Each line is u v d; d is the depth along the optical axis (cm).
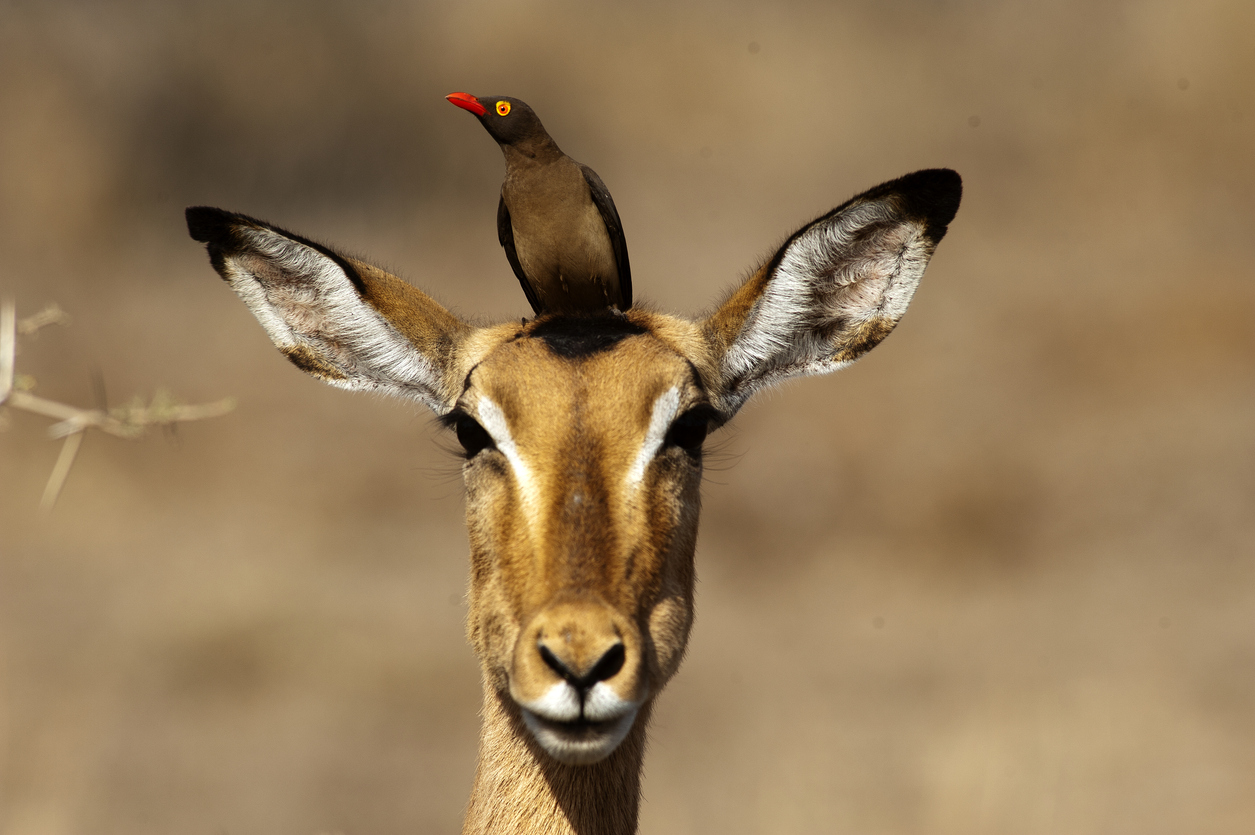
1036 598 3353
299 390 4259
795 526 3656
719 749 2708
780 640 3206
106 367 4278
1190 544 3497
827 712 2828
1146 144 5891
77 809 2425
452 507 3778
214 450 3981
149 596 3231
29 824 2325
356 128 5869
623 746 1287
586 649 1105
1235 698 2830
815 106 6259
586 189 1411
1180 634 3114
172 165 5684
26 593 3266
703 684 2980
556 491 1204
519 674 1120
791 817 2430
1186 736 2681
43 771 2508
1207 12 6297
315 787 2595
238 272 1414
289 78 5909
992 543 3584
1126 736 2678
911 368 4209
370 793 2581
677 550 1259
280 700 2897
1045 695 2850
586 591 1147
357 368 1435
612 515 1202
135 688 2888
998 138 6078
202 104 5794
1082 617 3241
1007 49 6625
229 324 4681
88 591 3272
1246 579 3331
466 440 1294
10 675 2864
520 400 1243
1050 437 3900
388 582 3372
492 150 5897
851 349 1444
